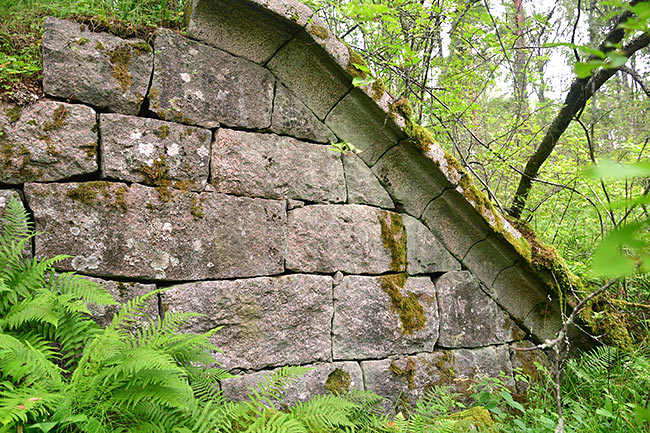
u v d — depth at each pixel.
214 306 3.10
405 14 4.45
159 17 3.27
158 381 2.22
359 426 3.21
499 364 4.10
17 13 3.14
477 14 4.93
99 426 2.03
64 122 2.78
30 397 1.91
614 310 4.46
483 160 5.91
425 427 2.97
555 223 6.06
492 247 4.07
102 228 2.84
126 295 2.88
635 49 3.66
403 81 4.97
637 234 0.49
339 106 3.62
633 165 0.46
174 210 3.04
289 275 3.38
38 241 2.69
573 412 3.35
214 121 3.23
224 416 2.48
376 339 3.62
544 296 4.25
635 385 3.69
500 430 3.29
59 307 2.57
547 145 4.66
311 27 3.29
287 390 3.24
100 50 2.90
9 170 2.64
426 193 3.90
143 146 2.98
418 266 3.89
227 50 3.32
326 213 3.56
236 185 3.26
